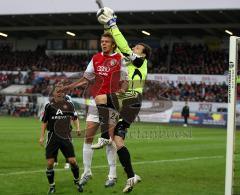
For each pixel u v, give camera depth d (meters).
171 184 17.56
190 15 75.50
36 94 75.56
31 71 83.94
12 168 20.47
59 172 19.64
